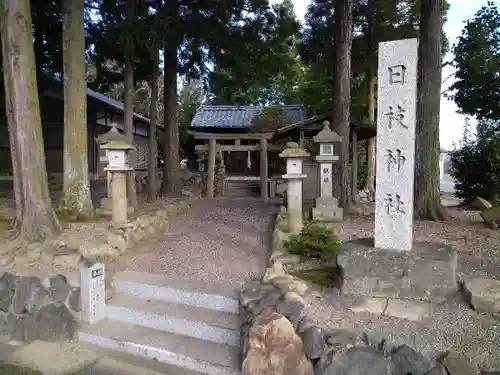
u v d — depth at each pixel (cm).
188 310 383
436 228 602
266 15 895
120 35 724
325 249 418
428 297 303
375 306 296
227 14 880
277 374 253
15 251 460
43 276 406
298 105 1755
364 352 243
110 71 1020
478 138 1032
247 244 583
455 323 267
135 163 1577
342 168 815
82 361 341
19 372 327
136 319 387
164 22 741
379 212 331
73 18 632
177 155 1126
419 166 694
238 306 373
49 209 522
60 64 933
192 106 2105
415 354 234
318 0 1223
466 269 387
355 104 1521
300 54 1299
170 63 1072
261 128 1528
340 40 820
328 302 307
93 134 1341
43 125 1288
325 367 246
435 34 672
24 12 510
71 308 393
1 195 941
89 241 489
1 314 409
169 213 804
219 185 1264
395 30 1282
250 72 965
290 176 521
